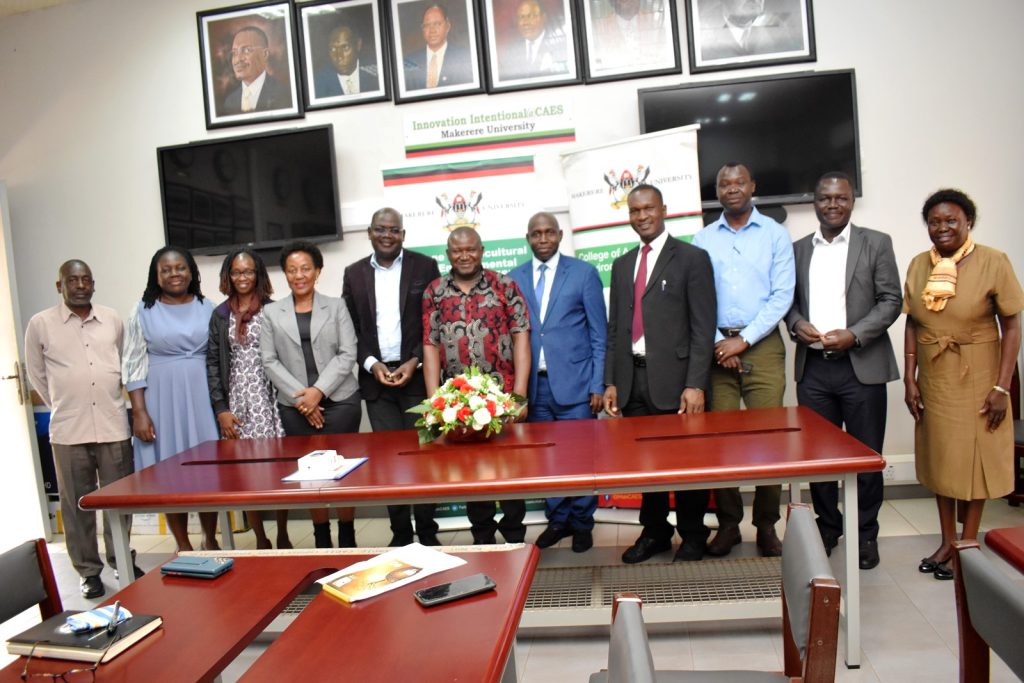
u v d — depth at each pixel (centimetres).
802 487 431
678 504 344
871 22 416
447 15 440
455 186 427
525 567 180
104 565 412
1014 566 167
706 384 332
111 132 480
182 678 141
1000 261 304
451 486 242
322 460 265
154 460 379
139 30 474
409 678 132
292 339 359
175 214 468
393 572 179
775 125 418
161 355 376
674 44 425
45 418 477
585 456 262
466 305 346
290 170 454
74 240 487
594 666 268
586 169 411
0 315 455
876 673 246
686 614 268
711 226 364
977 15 411
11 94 485
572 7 432
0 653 305
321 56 453
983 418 308
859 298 328
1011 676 236
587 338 368
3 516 472
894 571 326
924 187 420
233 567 197
